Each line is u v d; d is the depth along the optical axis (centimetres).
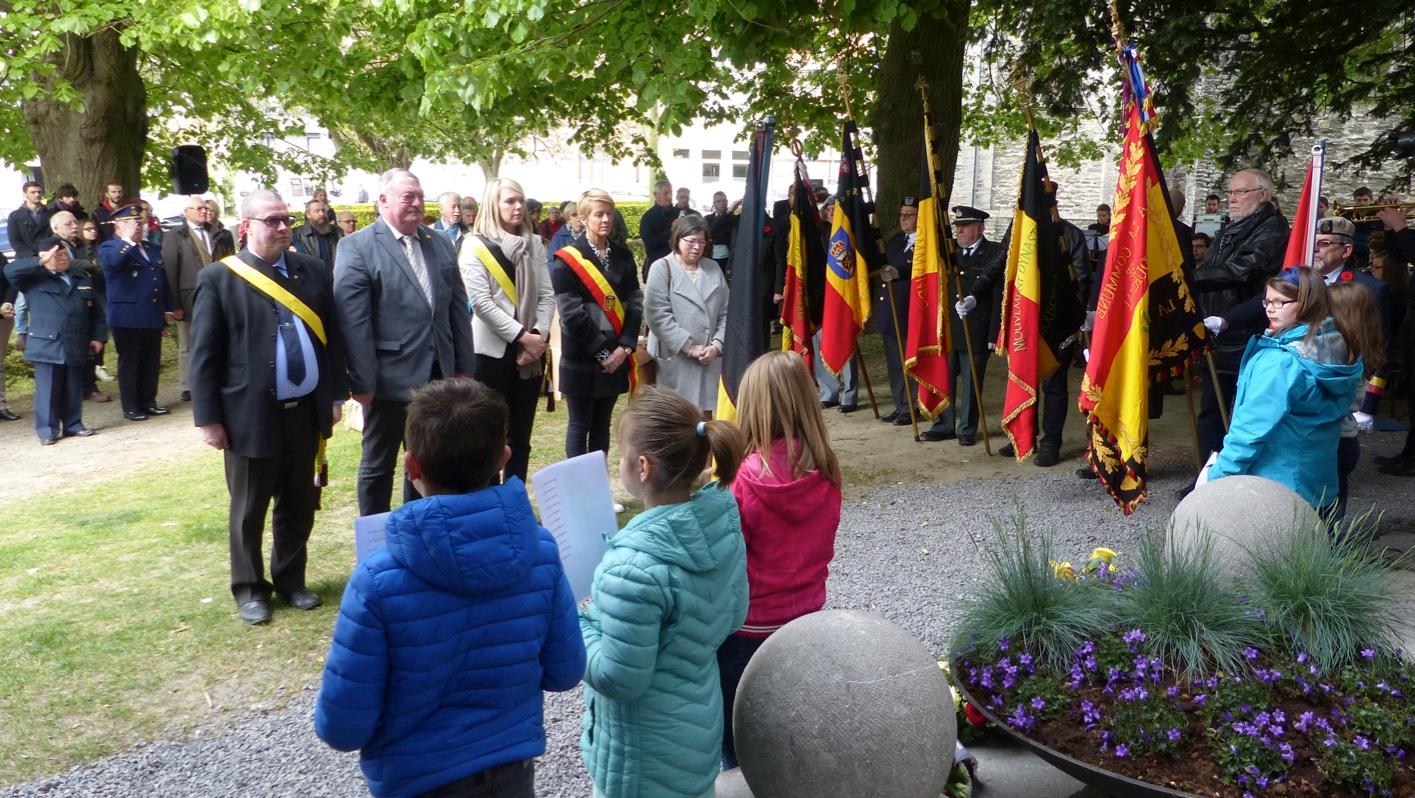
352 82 1162
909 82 1231
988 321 852
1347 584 351
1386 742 304
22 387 1234
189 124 2072
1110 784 303
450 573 229
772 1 883
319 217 1227
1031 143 741
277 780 381
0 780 379
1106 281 604
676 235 661
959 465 820
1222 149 1570
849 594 553
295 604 538
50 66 1212
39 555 626
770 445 325
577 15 994
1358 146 1916
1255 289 678
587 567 291
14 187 2653
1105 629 352
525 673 244
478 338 632
